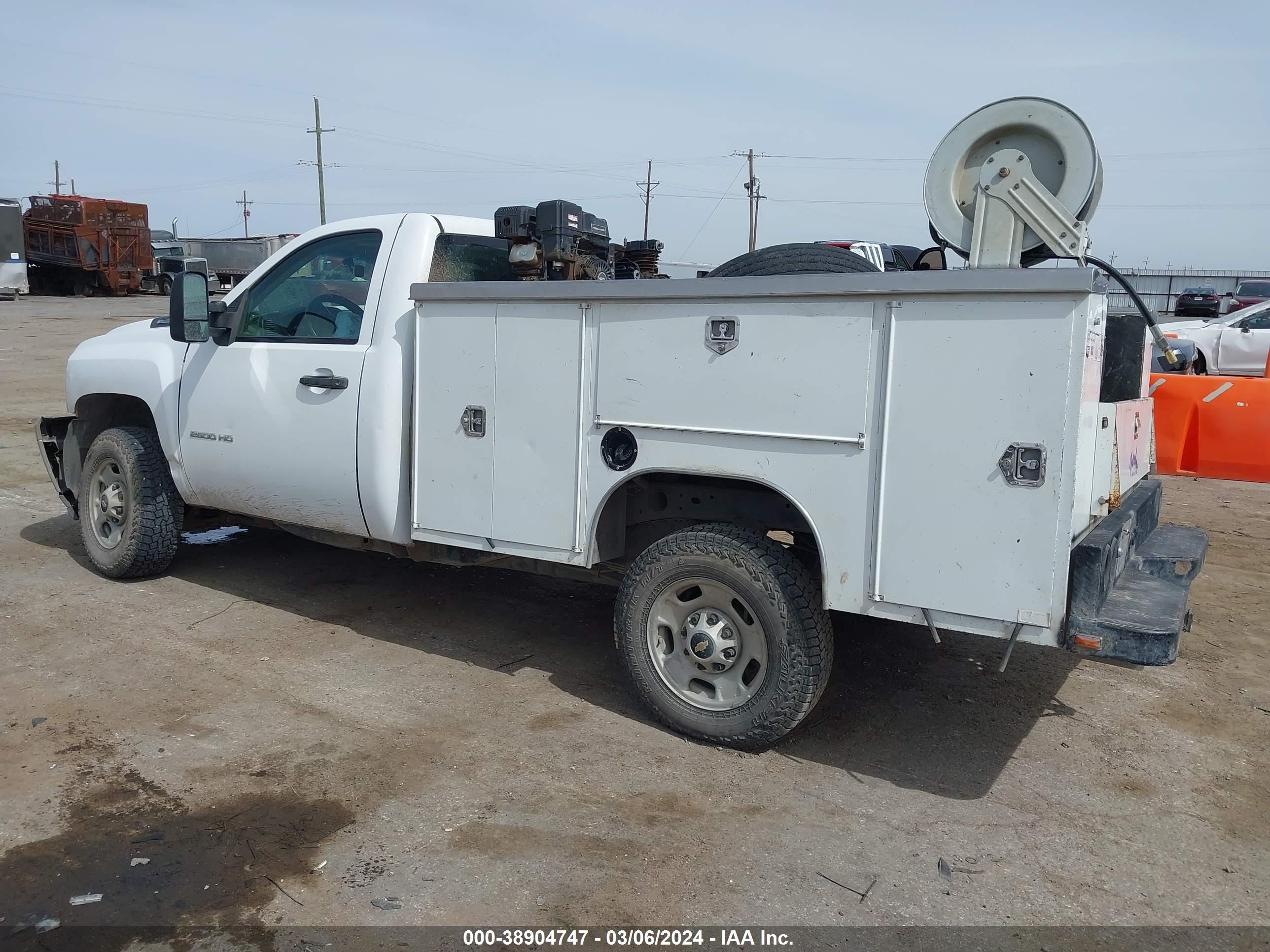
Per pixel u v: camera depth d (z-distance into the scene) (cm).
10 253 3447
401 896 301
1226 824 354
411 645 512
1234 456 813
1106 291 337
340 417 476
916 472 340
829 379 353
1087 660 513
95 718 417
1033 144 372
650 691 412
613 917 294
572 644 520
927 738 420
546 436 417
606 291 391
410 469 467
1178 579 405
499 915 294
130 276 3722
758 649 387
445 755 392
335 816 346
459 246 492
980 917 299
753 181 5125
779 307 359
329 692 450
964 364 329
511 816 348
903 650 523
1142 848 338
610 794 365
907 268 696
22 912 291
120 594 577
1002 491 328
